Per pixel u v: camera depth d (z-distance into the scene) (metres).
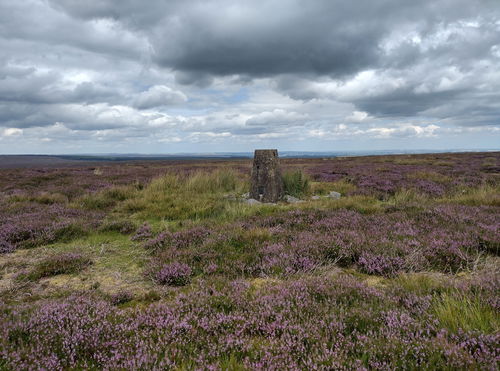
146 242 6.72
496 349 2.35
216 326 3.01
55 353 2.60
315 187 14.77
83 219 8.93
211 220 8.66
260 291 3.88
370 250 5.30
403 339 2.62
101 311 3.32
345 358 2.45
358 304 3.41
